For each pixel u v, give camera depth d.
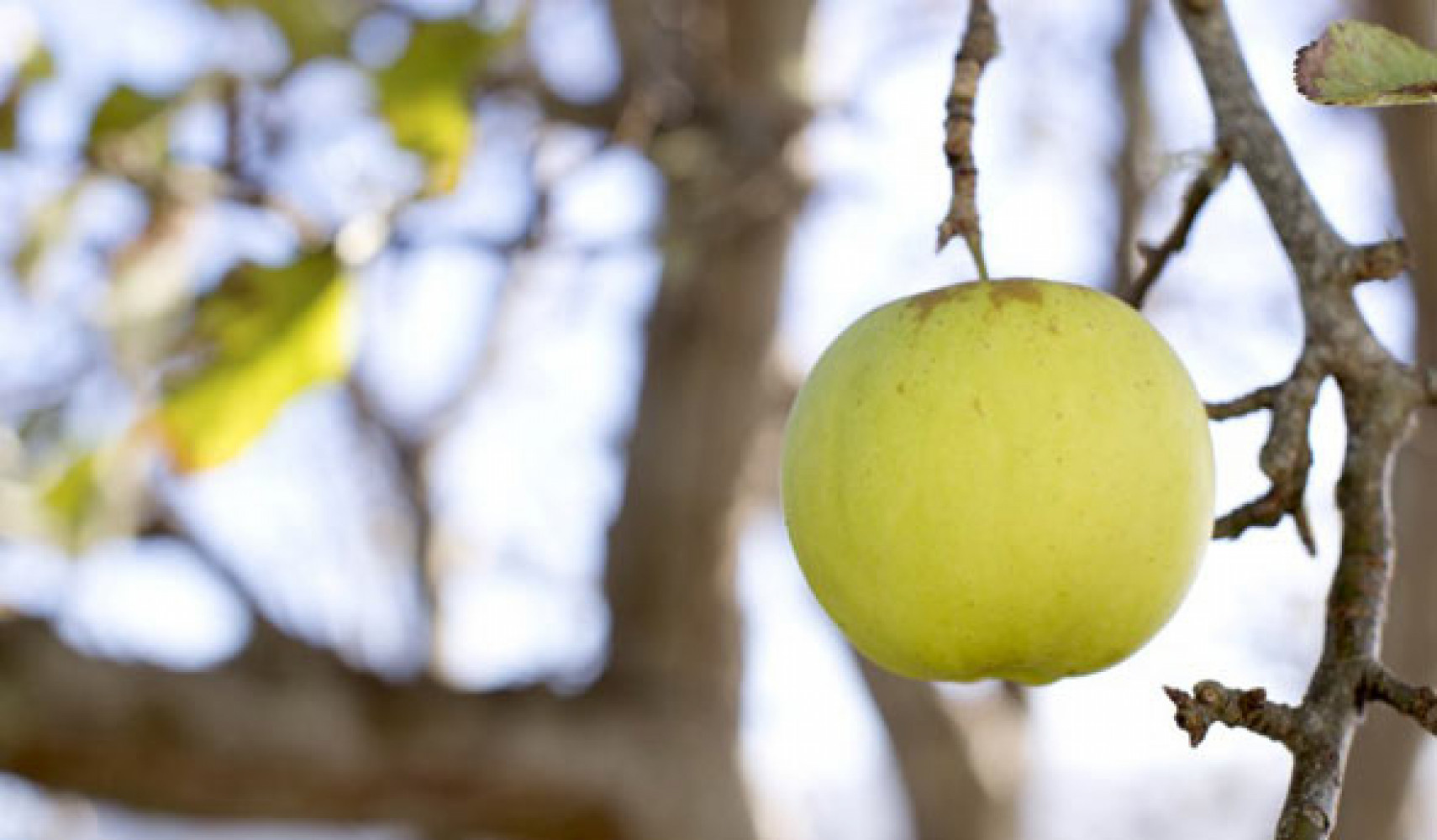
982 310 0.85
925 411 0.84
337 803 1.65
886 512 0.83
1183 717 0.79
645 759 1.76
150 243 1.17
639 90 1.50
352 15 1.18
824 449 0.85
